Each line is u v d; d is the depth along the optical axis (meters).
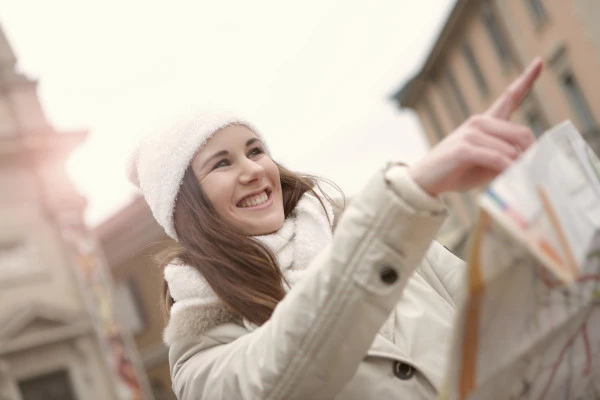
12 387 18.09
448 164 1.10
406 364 1.52
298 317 1.20
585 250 0.90
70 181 19.84
